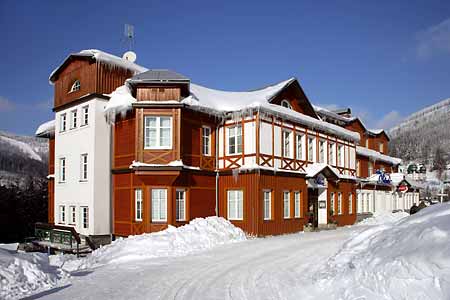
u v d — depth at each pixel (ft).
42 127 87.10
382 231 32.94
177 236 51.21
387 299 21.36
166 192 59.67
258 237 61.77
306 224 73.10
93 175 65.62
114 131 67.77
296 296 27.12
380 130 129.49
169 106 58.90
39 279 30.45
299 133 73.92
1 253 31.99
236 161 65.82
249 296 27.25
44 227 65.98
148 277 33.60
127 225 63.26
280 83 76.54
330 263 32.27
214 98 70.90
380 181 108.17
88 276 34.40
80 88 71.41
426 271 21.44
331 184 82.99
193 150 63.41
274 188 65.87
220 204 67.10
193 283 31.14
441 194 115.55
